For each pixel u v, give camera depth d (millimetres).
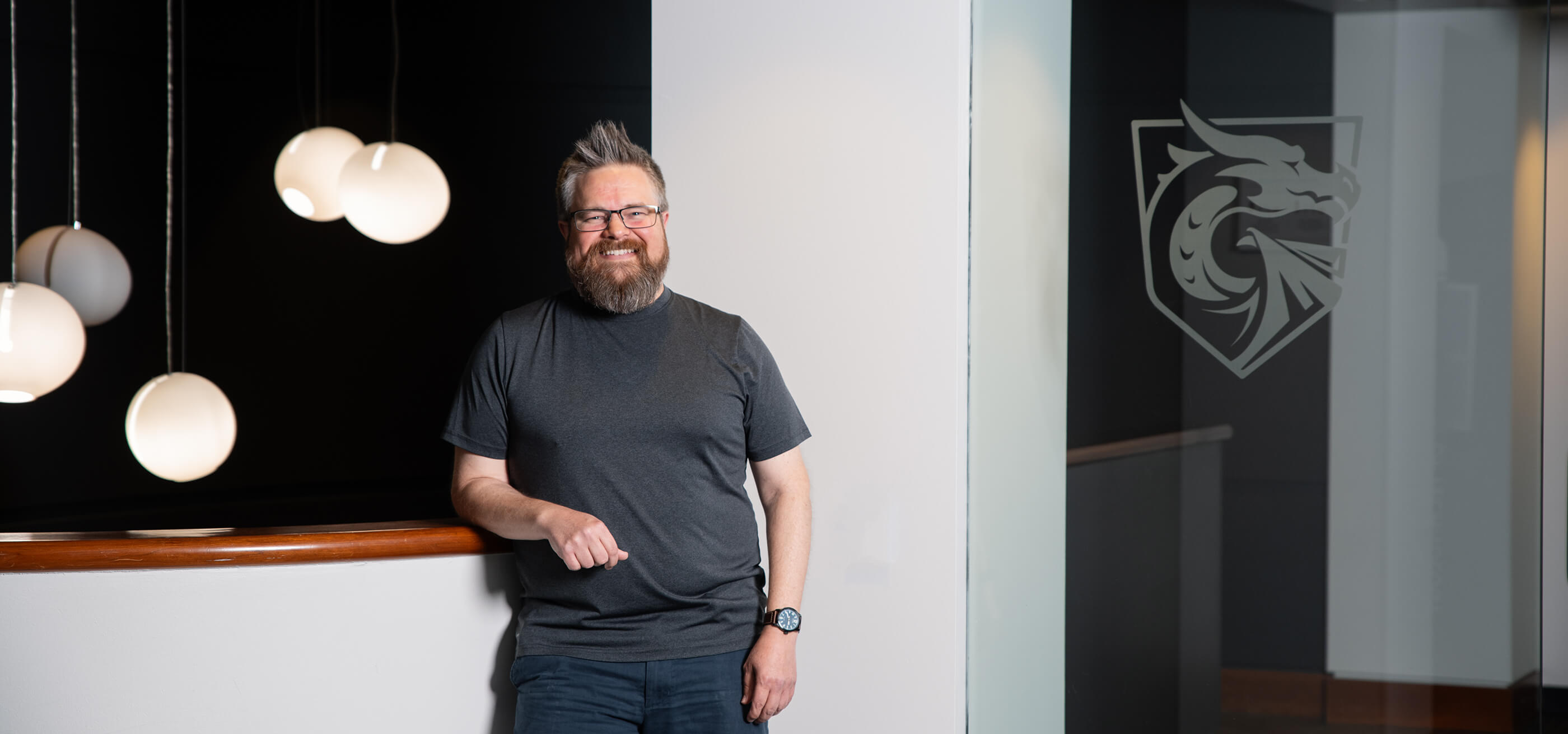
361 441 6742
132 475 6246
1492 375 2129
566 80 6523
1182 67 2299
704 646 1738
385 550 1826
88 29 5973
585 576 1743
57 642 1763
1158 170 2314
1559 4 4023
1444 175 2148
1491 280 2129
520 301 6699
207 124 6371
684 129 2600
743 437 1832
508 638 1942
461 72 6594
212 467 3721
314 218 4090
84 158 6016
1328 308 2221
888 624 2406
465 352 6773
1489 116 2121
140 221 6199
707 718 1727
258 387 6555
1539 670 2105
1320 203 2221
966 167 2391
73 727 1767
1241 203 2264
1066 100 2373
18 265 3799
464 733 1909
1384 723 2199
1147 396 2324
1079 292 2369
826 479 2457
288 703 1810
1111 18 2344
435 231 6723
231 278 6473
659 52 2625
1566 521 4168
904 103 2389
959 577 2369
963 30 2355
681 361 1789
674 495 1740
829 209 2459
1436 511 2166
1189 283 2297
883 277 2408
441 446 6824
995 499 2406
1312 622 2232
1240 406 2268
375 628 1847
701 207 2584
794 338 2488
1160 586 2322
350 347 6691
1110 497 2354
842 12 2443
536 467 1763
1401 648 2186
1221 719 2287
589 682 1728
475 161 6676
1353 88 2195
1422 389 2164
